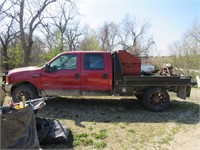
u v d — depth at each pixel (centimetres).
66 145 489
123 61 767
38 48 3784
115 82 750
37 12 2348
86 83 756
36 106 504
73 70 758
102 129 591
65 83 759
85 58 763
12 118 354
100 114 723
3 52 3091
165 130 597
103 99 930
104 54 762
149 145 505
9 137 344
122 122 650
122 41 5509
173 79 759
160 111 768
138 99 911
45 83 761
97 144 498
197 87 1514
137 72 777
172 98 1006
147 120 675
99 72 754
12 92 775
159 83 755
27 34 2567
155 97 767
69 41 3878
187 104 885
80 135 541
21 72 767
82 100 904
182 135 567
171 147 496
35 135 392
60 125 517
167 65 856
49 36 2975
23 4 2236
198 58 2320
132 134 564
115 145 500
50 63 768
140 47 5150
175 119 690
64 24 3091
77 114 716
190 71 2189
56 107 793
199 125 640
